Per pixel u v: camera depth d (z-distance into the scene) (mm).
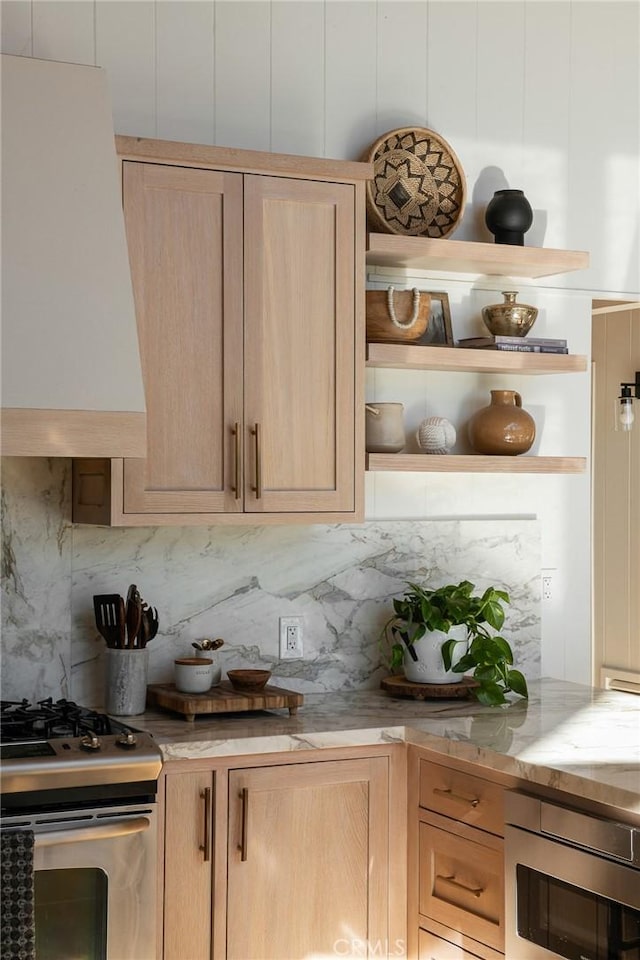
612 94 3809
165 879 2617
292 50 3326
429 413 3498
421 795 2854
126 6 3117
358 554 3379
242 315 2916
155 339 2820
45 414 2504
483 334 3572
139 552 3107
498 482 3621
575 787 2299
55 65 2703
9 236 2557
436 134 3434
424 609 3166
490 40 3611
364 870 2848
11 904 2311
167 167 2838
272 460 2951
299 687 3303
